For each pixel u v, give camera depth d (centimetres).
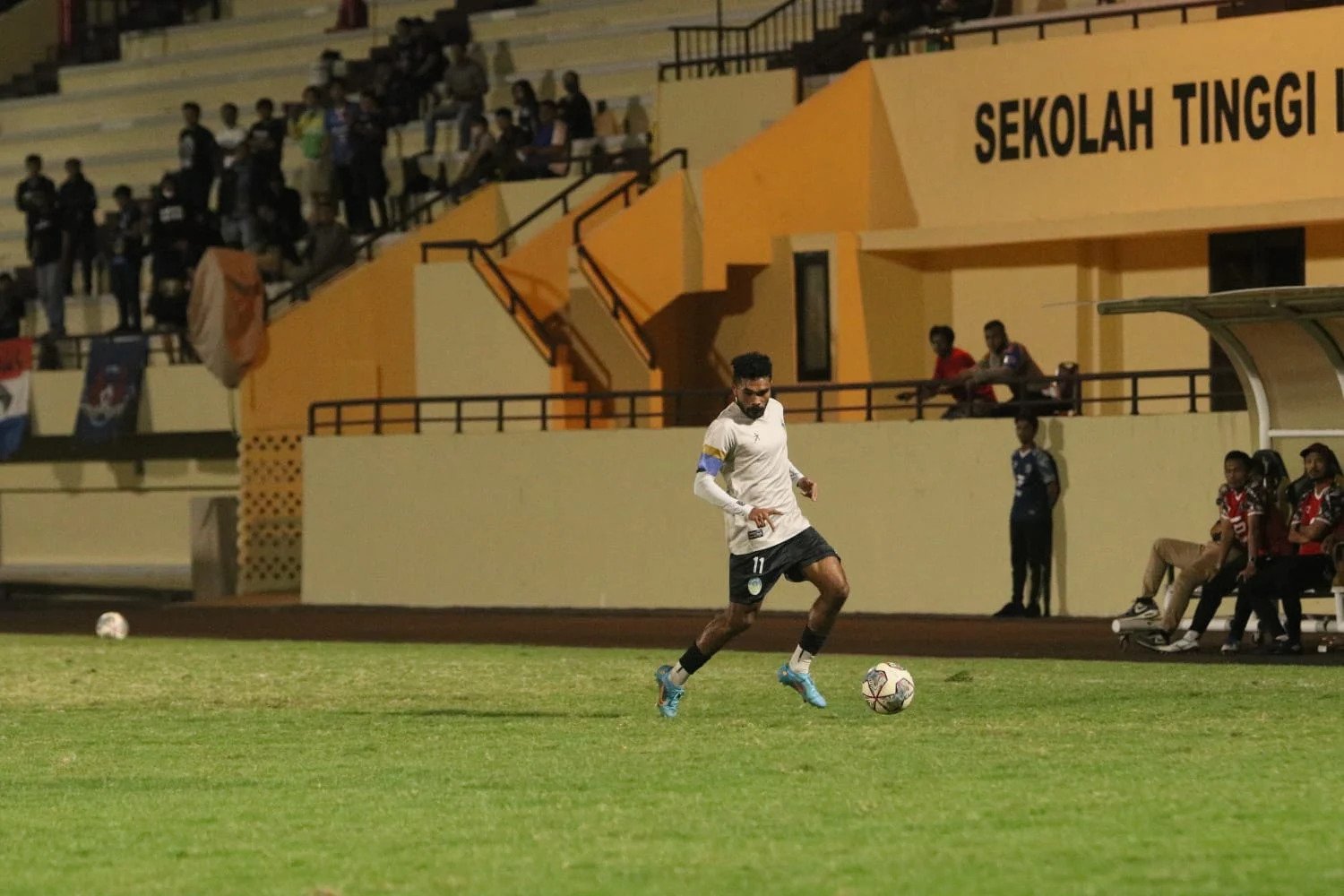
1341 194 7388
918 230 8162
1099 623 6638
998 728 3584
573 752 3381
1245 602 5253
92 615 8169
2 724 4012
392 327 9288
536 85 11000
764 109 8962
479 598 8131
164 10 13462
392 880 2292
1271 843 2398
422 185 10494
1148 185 7788
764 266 8556
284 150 11381
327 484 8481
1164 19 8300
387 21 12262
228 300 8938
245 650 6122
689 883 2234
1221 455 6662
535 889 2223
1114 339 8200
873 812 2675
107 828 2695
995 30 8181
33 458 10675
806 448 7450
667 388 8725
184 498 10206
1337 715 3722
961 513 7131
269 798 2930
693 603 7694
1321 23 7425
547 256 8775
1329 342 5322
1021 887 2181
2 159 12875
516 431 8081
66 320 11156
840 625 6850
